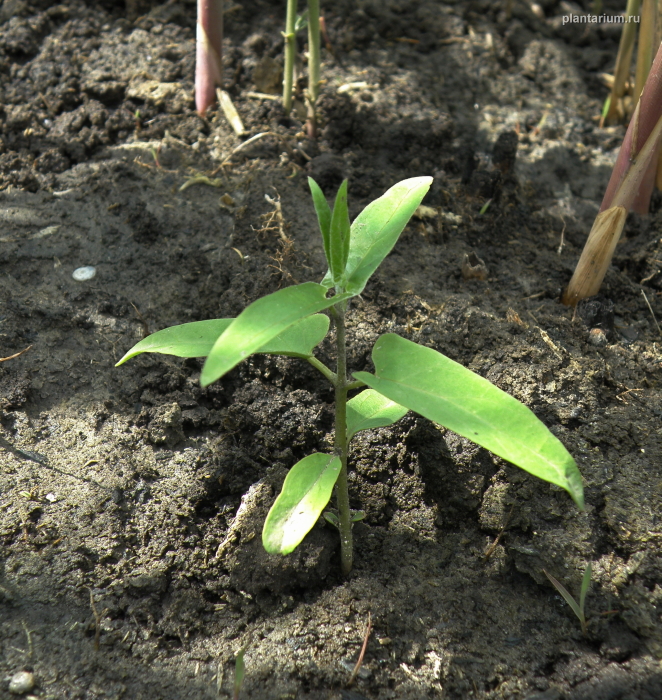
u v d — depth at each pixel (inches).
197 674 27.9
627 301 31.4
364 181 32.5
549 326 30.6
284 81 33.1
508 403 26.8
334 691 27.9
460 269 31.4
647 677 27.8
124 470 29.3
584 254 30.7
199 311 30.9
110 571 28.5
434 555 29.0
